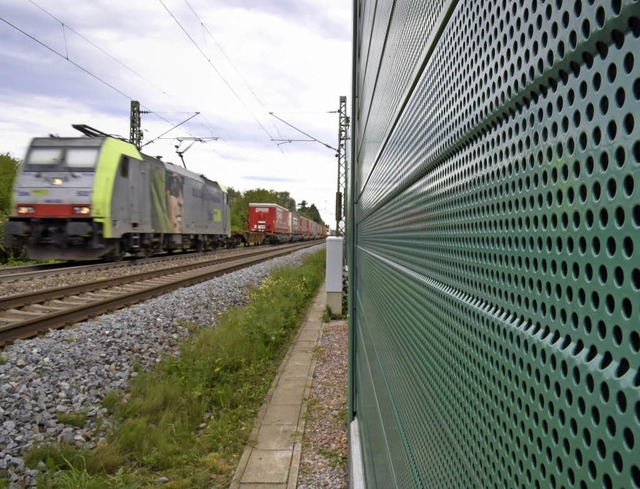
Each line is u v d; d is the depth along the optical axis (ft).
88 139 54.19
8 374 16.16
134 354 21.11
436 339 2.76
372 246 7.70
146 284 40.57
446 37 2.54
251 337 25.99
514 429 1.50
